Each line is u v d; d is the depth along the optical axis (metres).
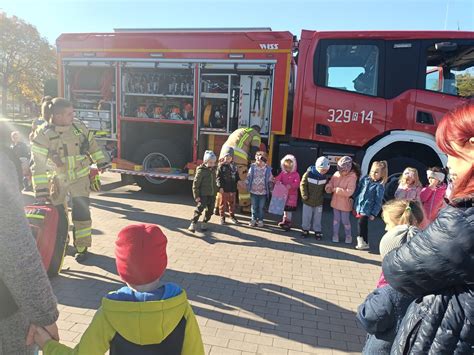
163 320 1.46
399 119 6.18
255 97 6.77
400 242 2.05
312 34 6.34
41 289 1.38
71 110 4.06
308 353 2.90
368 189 5.20
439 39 6.00
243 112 6.85
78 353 1.44
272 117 6.59
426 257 1.19
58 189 3.73
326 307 3.62
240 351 2.87
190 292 3.78
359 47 6.22
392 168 6.34
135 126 7.84
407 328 1.29
